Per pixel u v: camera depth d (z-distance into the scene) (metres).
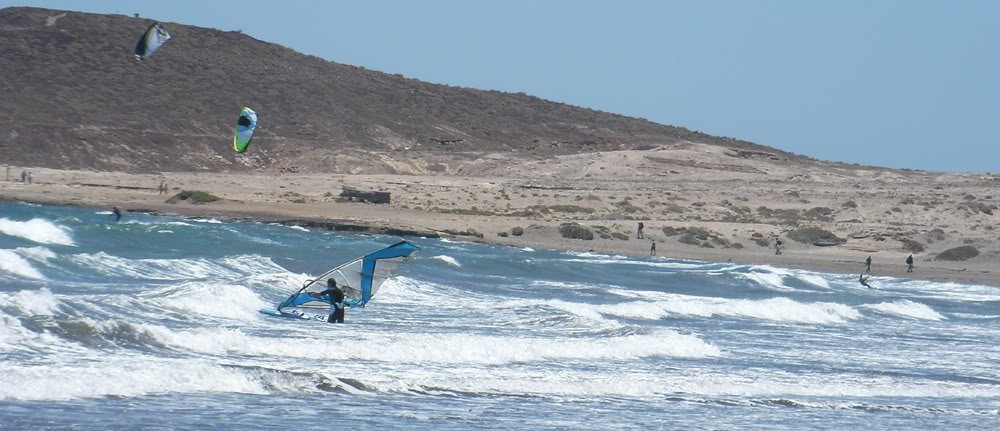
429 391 65.94
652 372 78.81
